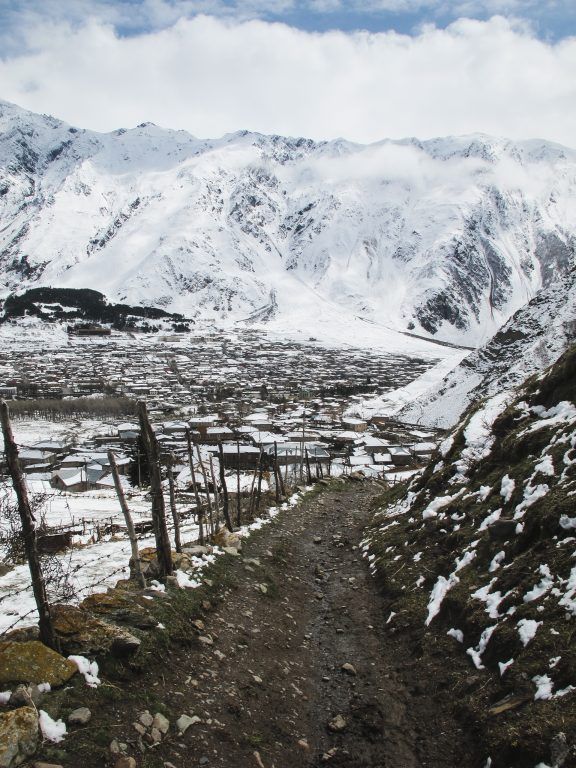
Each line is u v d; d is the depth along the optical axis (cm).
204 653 1085
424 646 1148
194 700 929
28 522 909
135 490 4588
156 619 1096
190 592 1294
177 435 9962
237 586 1481
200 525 1769
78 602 1191
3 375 19275
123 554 1767
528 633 953
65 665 861
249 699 988
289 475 5162
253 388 18338
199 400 15675
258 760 830
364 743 909
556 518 1163
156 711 861
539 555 1120
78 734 763
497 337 9769
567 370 1897
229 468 7112
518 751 764
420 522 1867
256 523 2336
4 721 714
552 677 843
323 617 1468
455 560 1402
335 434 9981
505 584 1128
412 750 877
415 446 8338
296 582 1716
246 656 1136
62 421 12462
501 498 1504
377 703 1016
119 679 905
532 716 798
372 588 1630
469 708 905
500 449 1831
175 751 795
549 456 1446
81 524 2678
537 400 1983
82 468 6756
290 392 17625
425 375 15712
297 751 888
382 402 14162
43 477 6681
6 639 925
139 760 753
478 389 9131
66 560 1661
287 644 1260
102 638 952
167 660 1009
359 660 1201
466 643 1080
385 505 2816
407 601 1383
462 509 1664
